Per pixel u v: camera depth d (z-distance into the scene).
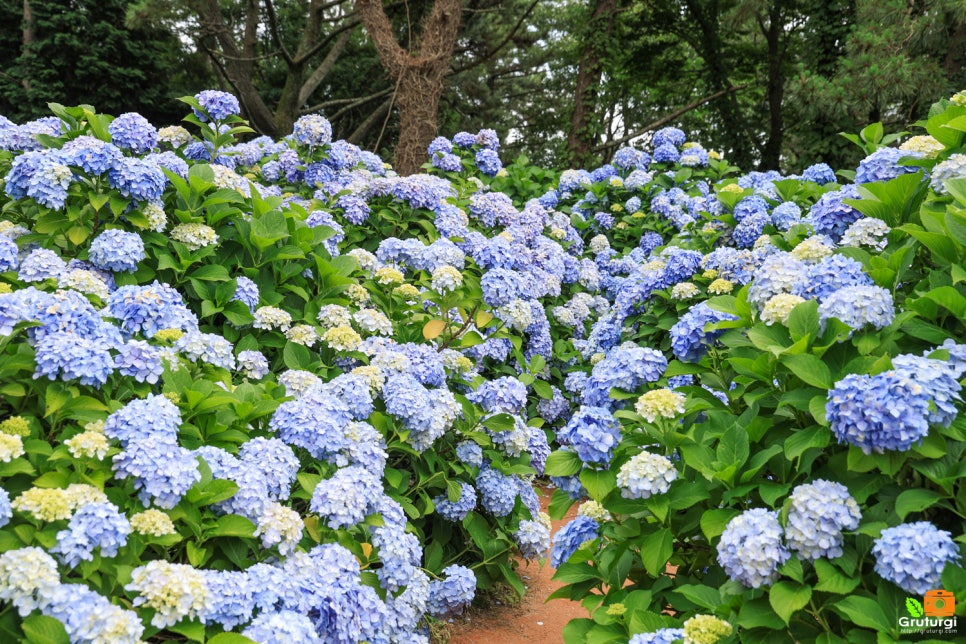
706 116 23.62
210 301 3.81
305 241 4.35
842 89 11.55
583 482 2.66
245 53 18.59
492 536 3.94
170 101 22.52
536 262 6.45
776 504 2.31
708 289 4.85
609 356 3.22
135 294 3.06
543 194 9.05
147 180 3.67
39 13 21.16
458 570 3.53
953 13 11.11
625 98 25.00
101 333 2.63
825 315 2.29
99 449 2.29
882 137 4.39
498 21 23.61
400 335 4.25
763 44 20.88
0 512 1.98
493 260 4.22
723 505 2.44
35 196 3.43
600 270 7.56
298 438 2.88
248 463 2.65
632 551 2.77
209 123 5.52
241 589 2.22
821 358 2.33
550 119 25.22
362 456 3.03
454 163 7.91
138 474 2.30
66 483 2.28
